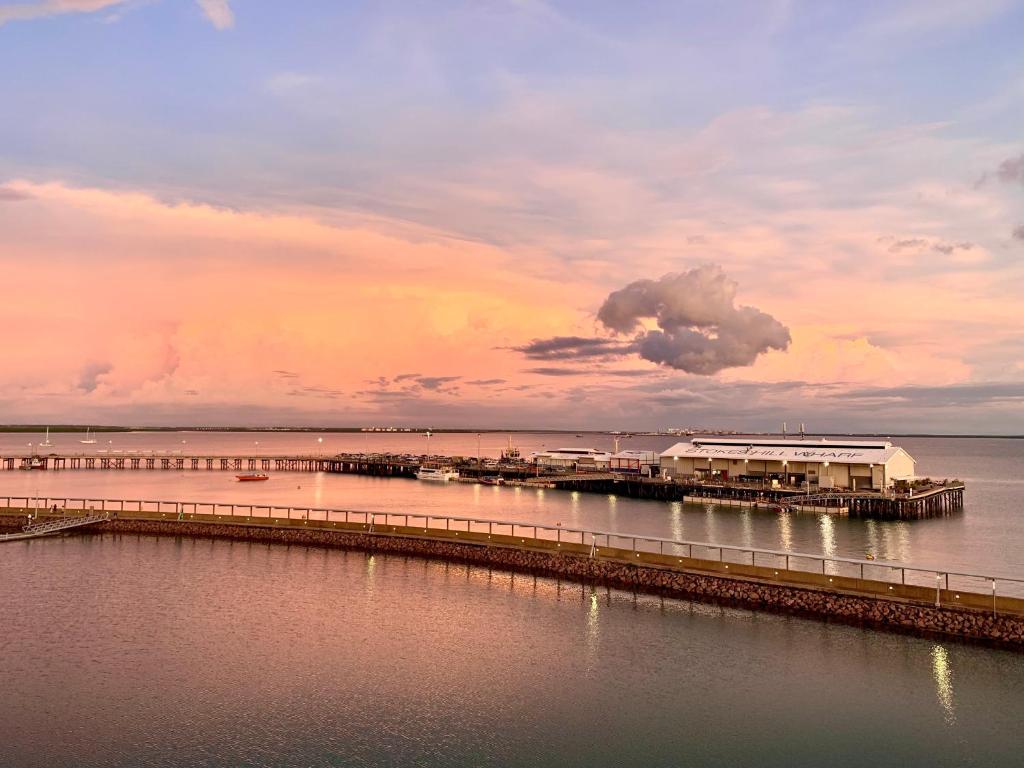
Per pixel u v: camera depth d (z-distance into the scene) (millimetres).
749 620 57219
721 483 138625
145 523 98625
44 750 36625
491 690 44188
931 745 37656
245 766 35219
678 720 40406
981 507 131250
